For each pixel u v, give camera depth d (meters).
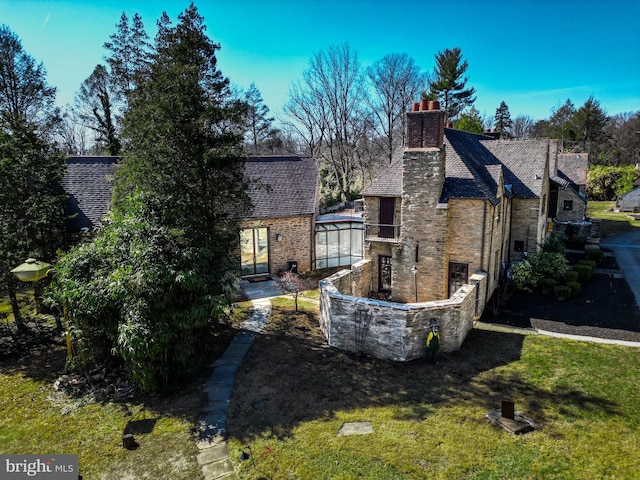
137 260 11.46
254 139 56.38
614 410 10.36
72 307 11.59
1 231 14.04
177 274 11.48
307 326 17.12
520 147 25.42
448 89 55.03
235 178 15.75
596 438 9.33
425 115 17.33
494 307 18.06
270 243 24.73
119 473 8.82
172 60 15.10
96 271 11.90
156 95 13.87
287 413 10.92
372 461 8.90
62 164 16.58
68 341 12.45
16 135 14.95
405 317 13.41
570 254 28.70
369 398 11.49
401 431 9.90
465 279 18.11
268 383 12.52
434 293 18.36
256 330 16.72
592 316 16.95
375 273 20.80
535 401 10.90
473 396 11.30
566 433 9.54
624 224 40.22
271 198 25.30
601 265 25.39
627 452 8.84
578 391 11.27
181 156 14.33
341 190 48.91
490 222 17.72
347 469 8.70
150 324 11.29
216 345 15.29
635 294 19.52
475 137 27.42
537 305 18.45
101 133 39.72
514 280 20.33
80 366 12.57
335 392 11.91
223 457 9.29
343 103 47.88
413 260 18.55
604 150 72.25
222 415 10.90
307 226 25.69
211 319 13.62
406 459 8.91
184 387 12.38
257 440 9.81
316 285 23.27
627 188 49.03
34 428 10.45
